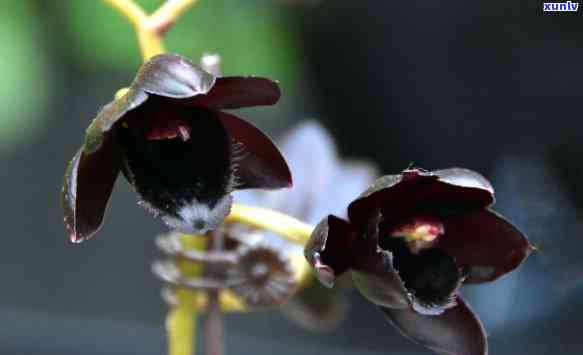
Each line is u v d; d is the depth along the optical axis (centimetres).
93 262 89
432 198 43
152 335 80
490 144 75
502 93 73
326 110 80
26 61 69
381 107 77
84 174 42
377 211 43
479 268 44
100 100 89
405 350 80
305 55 76
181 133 42
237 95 42
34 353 77
